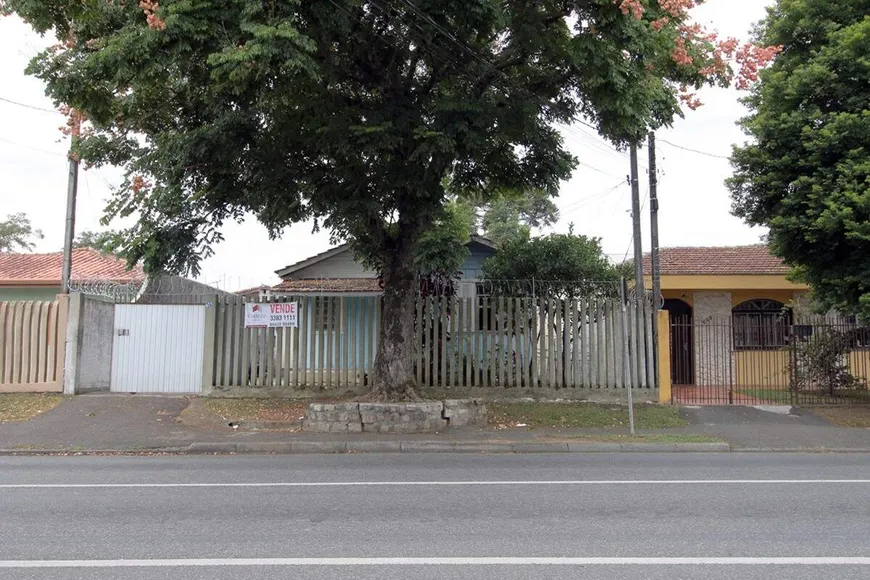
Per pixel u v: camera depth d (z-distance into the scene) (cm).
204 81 991
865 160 1270
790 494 747
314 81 932
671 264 1983
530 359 1491
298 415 1336
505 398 1471
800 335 1653
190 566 496
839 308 1423
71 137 1289
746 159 1468
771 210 1487
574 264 1717
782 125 1377
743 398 1570
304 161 1177
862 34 1302
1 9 897
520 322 1491
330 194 1131
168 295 1739
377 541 559
